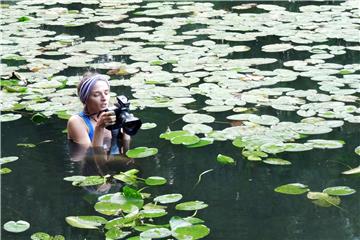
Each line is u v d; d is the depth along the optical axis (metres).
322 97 5.20
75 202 3.71
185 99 5.20
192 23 7.86
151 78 5.71
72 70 6.07
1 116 4.92
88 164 4.23
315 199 3.69
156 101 5.17
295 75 5.77
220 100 5.18
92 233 3.37
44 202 3.72
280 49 6.59
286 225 3.43
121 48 6.72
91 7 9.16
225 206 3.63
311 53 6.51
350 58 6.35
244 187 3.86
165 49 6.68
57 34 7.42
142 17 8.29
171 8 8.80
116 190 3.85
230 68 5.99
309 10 8.45
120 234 3.30
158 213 3.51
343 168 4.09
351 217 3.50
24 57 6.44
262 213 3.55
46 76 5.84
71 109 5.06
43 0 9.50
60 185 3.93
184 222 3.37
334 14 8.16
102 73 5.96
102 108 4.59
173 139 4.49
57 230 3.41
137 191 3.66
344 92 5.32
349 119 4.79
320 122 4.70
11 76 5.76
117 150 4.43
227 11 8.57
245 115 4.87
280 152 4.34
